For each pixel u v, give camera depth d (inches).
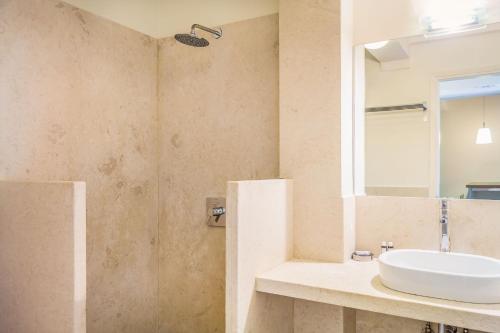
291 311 67.2
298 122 66.6
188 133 83.4
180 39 65.6
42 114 63.4
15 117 59.5
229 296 51.2
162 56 86.7
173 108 85.3
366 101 69.2
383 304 46.5
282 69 68.1
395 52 67.0
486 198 60.8
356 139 69.8
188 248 83.0
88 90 71.1
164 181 86.3
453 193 63.2
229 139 78.7
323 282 52.6
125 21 79.0
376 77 68.4
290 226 66.1
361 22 69.1
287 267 60.5
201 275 81.4
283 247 63.4
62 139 66.6
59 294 49.3
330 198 63.9
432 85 64.8
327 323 64.6
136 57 81.6
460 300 44.7
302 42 66.1
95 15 72.5
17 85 59.7
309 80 65.6
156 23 86.9
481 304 43.9
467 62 62.4
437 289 45.7
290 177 67.2
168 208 85.7
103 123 74.2
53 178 65.2
